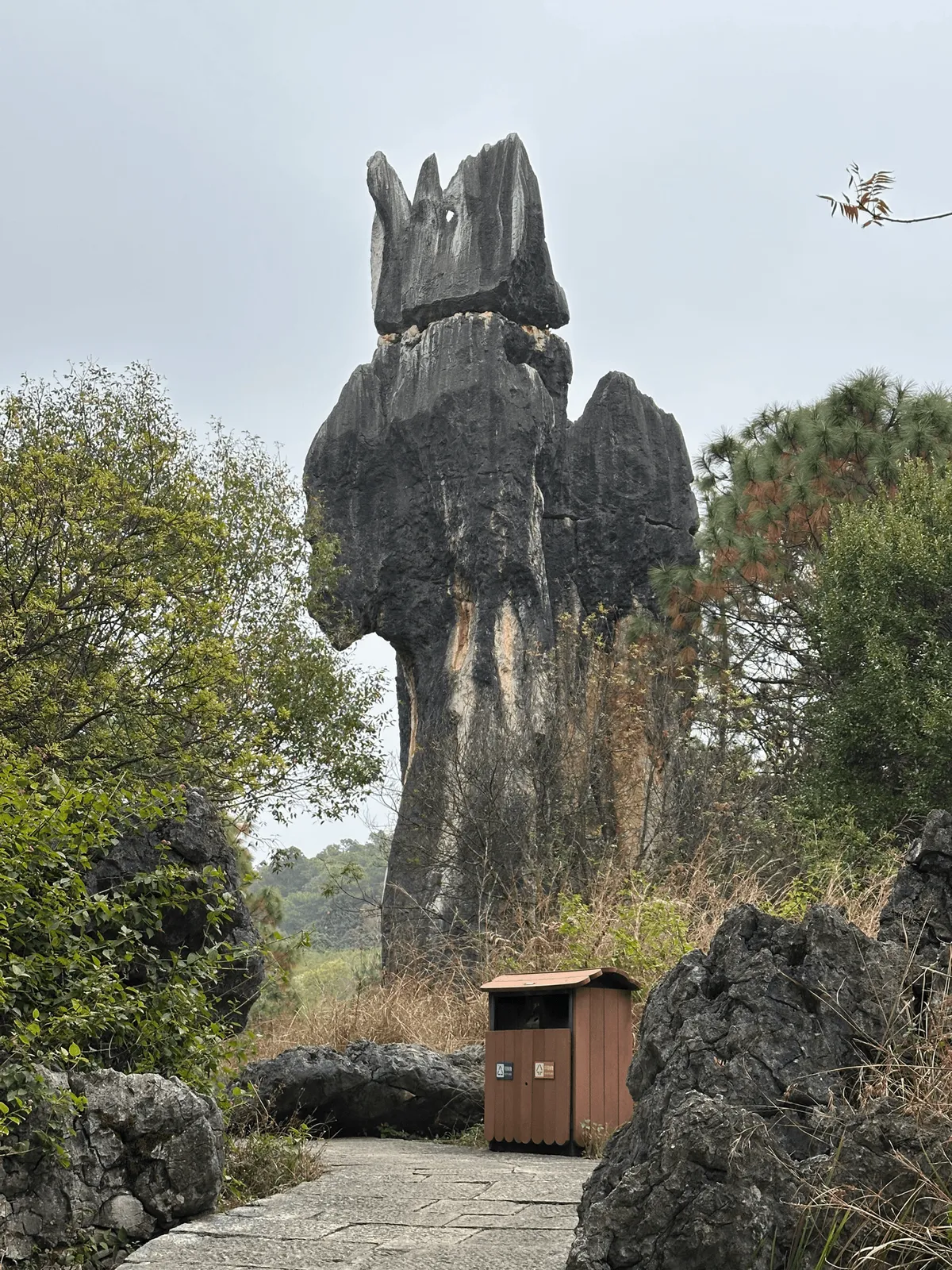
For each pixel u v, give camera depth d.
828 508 21.78
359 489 27.94
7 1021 5.90
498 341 27.44
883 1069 4.48
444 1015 12.07
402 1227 5.48
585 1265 4.11
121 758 15.97
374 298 29.34
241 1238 5.35
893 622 19.17
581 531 28.25
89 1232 5.44
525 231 27.86
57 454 16.84
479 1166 7.19
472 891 20.97
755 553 22.11
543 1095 8.16
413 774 25.66
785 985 4.68
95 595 16.41
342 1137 9.25
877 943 4.80
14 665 15.62
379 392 28.34
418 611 27.17
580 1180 6.53
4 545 16.59
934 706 17.97
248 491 22.56
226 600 17.52
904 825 18.05
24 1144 5.26
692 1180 4.14
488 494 26.42
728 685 23.33
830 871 13.81
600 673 24.95
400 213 29.58
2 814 5.91
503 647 25.86
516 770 22.80
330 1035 11.45
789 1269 3.98
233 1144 6.93
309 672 21.64
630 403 29.23
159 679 16.97
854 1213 4.03
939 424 21.61
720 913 12.18
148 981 6.79
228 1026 7.56
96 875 7.13
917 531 19.17
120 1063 6.46
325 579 25.03
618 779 23.56
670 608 24.41
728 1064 4.52
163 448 20.58
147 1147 5.70
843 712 19.12
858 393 21.89
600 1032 8.24
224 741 17.83
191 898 7.00
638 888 13.28
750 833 20.11
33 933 6.10
